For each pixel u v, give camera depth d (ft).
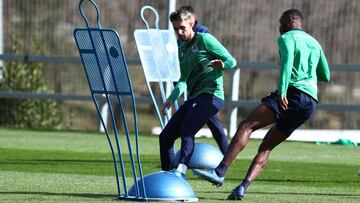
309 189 97.19
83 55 80.38
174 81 108.99
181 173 90.58
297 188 98.07
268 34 203.00
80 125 210.38
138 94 209.46
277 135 86.79
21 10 211.00
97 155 134.72
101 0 216.95
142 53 107.86
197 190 94.53
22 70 193.06
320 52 87.20
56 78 210.38
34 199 84.23
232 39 203.41
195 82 93.50
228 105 172.86
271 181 105.09
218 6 203.92
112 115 82.28
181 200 81.92
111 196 87.10
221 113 206.80
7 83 192.54
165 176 82.84
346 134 178.19
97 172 112.47
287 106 85.25
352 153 147.02
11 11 211.00
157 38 108.37
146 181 82.43
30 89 193.26
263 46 202.90
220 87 93.50
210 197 87.71
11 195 87.35
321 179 108.37
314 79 86.43
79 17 213.87
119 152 82.99
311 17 200.95
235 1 203.41
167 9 167.32
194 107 92.38
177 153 108.99
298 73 85.61
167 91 151.94
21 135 168.55
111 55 79.20
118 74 79.77
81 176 107.04
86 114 211.00
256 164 86.43
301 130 182.60
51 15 212.23
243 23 203.41
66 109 210.18
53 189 93.15
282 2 202.49
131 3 216.74
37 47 201.98
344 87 202.49
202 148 113.19
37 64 194.59
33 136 166.81
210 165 112.16
